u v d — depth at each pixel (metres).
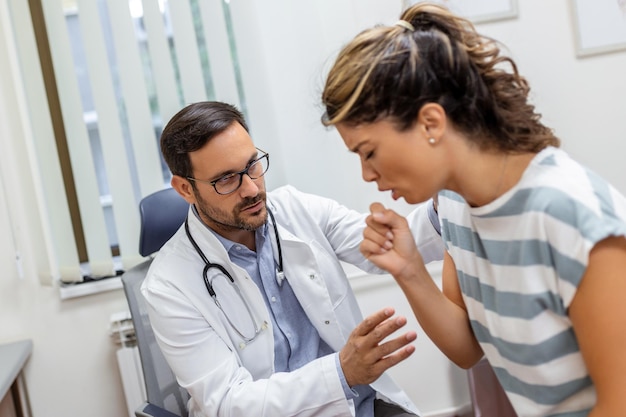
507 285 0.91
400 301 2.27
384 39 0.89
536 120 0.92
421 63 0.85
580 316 0.82
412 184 0.88
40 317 2.16
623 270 0.79
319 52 2.13
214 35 2.09
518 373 0.96
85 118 2.10
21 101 2.09
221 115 1.45
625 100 2.25
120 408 2.22
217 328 1.48
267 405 1.35
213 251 1.52
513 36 2.19
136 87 2.07
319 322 1.55
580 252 0.79
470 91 0.86
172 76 2.09
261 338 1.52
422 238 1.55
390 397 1.55
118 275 2.18
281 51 2.13
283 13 2.12
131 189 2.11
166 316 1.46
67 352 2.18
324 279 1.59
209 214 1.49
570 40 2.21
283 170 2.16
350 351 1.31
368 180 0.92
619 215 0.81
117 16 2.04
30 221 2.12
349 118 0.87
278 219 1.64
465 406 2.28
